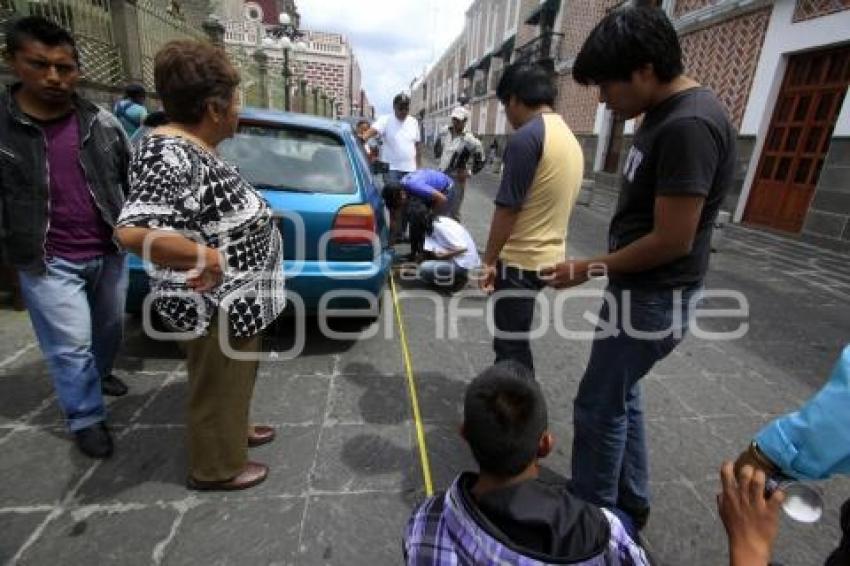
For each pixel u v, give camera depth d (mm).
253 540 1729
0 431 2203
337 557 1688
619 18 1362
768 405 2938
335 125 3312
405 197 5102
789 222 8336
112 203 2074
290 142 3029
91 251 2043
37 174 1868
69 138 1946
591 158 15195
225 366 1749
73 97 1964
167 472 2021
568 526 887
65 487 1912
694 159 1286
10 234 1885
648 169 1431
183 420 2361
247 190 1673
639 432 1849
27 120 1850
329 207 2852
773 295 5160
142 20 7539
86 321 2055
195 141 1522
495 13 31641
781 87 8492
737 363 3488
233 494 1931
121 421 2328
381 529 1817
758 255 6988
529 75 2066
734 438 2576
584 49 1454
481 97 32656
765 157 8859
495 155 22734
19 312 3387
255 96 15375
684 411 2807
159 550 1665
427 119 64250
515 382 983
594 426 1694
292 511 1868
